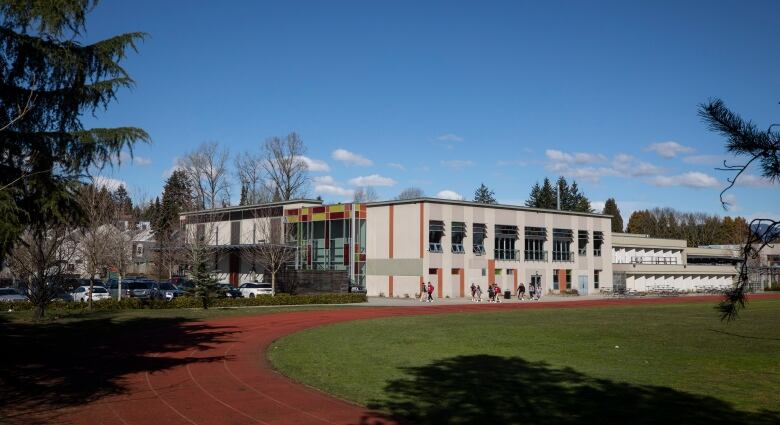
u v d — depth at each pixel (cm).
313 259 6288
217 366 1666
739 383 1418
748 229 586
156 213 6134
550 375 1512
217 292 4019
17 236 1120
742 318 3278
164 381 1436
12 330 2394
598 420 1075
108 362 1705
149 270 6750
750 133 548
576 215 7031
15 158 1230
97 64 1360
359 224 6084
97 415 1098
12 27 1241
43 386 1344
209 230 5703
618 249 8231
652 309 4141
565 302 5288
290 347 2058
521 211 6488
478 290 5547
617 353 1898
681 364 1691
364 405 1198
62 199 1290
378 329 2644
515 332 2502
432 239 5778
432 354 1867
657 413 1127
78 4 1260
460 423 1059
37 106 1298
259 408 1173
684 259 8850
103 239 3631
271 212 6612
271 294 4775
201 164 7375
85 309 3403
